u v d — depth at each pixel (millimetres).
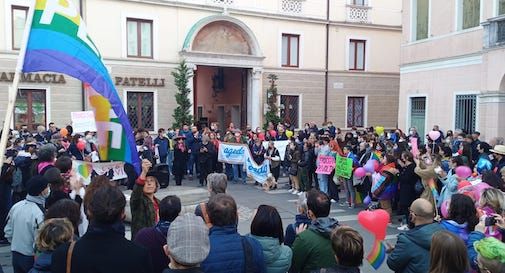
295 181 15273
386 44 29281
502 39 16484
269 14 25281
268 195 14773
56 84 20219
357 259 3451
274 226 4074
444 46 19672
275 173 16281
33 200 5293
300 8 26391
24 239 5156
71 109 20656
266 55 25500
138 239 4035
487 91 17047
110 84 5305
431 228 4227
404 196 10281
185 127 18844
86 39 5309
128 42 21891
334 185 13727
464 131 16422
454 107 19062
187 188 13047
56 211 4406
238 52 24594
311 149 14633
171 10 22703
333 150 13641
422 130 21297
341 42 27906
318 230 4176
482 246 3371
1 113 19000
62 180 5645
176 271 2912
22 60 4844
